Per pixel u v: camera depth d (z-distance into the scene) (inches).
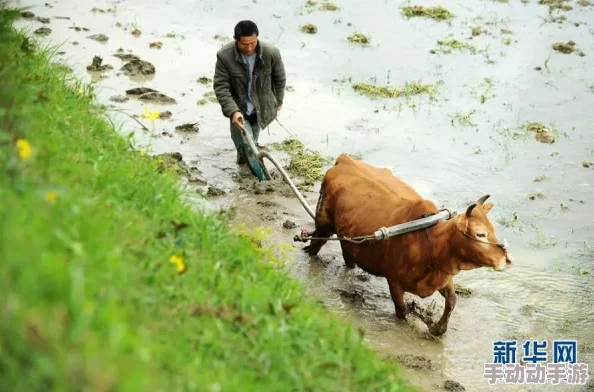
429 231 426.0
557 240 541.6
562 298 488.1
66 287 215.0
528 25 860.0
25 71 406.9
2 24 427.5
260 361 285.9
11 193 256.4
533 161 626.8
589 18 882.8
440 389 409.7
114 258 258.4
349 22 844.6
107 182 343.3
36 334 203.2
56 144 339.3
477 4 910.4
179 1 866.8
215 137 622.8
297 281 378.0
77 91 468.8
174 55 740.7
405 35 824.3
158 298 283.1
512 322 465.1
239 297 317.7
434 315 466.6
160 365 242.1
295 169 595.2
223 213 504.4
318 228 497.0
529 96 719.1
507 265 410.0
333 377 300.2
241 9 858.1
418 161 616.1
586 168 621.9
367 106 688.4
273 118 578.6
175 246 331.3
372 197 458.0
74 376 202.2
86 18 796.6
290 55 765.3
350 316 457.7
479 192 585.6
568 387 418.9
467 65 768.9
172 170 454.6
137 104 647.8
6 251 214.7
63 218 264.2
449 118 678.5
